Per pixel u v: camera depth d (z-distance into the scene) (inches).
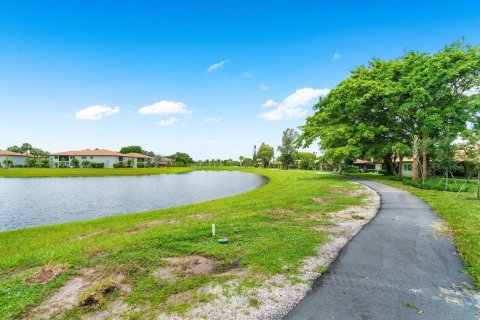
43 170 2522.1
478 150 617.3
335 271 227.3
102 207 760.3
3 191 1152.8
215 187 1336.1
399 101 1191.6
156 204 811.4
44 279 211.8
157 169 3309.5
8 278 217.5
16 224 561.0
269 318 164.6
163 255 262.1
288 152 3617.1
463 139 860.6
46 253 264.7
